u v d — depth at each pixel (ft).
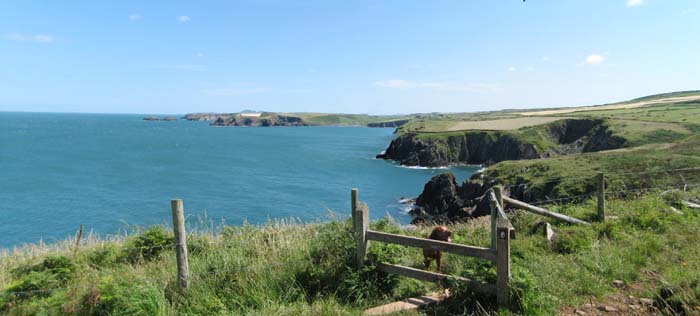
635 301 20.66
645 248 27.43
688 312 17.56
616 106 625.82
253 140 501.15
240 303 21.77
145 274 26.25
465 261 26.04
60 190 160.86
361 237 24.03
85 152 309.63
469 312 19.99
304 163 276.21
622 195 57.16
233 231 36.19
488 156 322.34
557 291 21.68
